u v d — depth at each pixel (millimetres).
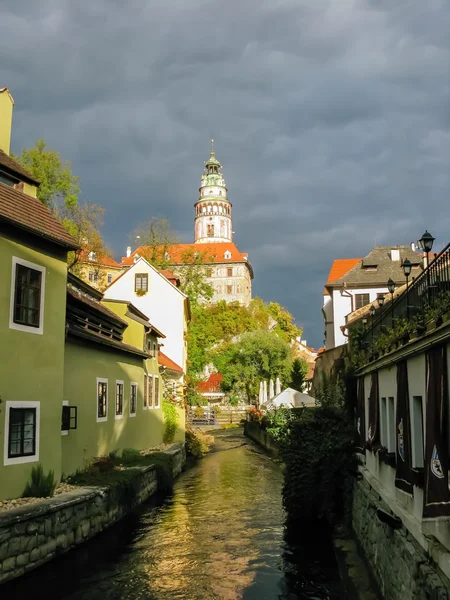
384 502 10094
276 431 33500
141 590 11297
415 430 7945
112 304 25938
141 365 26469
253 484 24672
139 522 17188
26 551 11242
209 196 139125
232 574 12227
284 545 14453
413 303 9570
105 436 20594
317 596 10820
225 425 63219
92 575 12195
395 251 43719
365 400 14016
